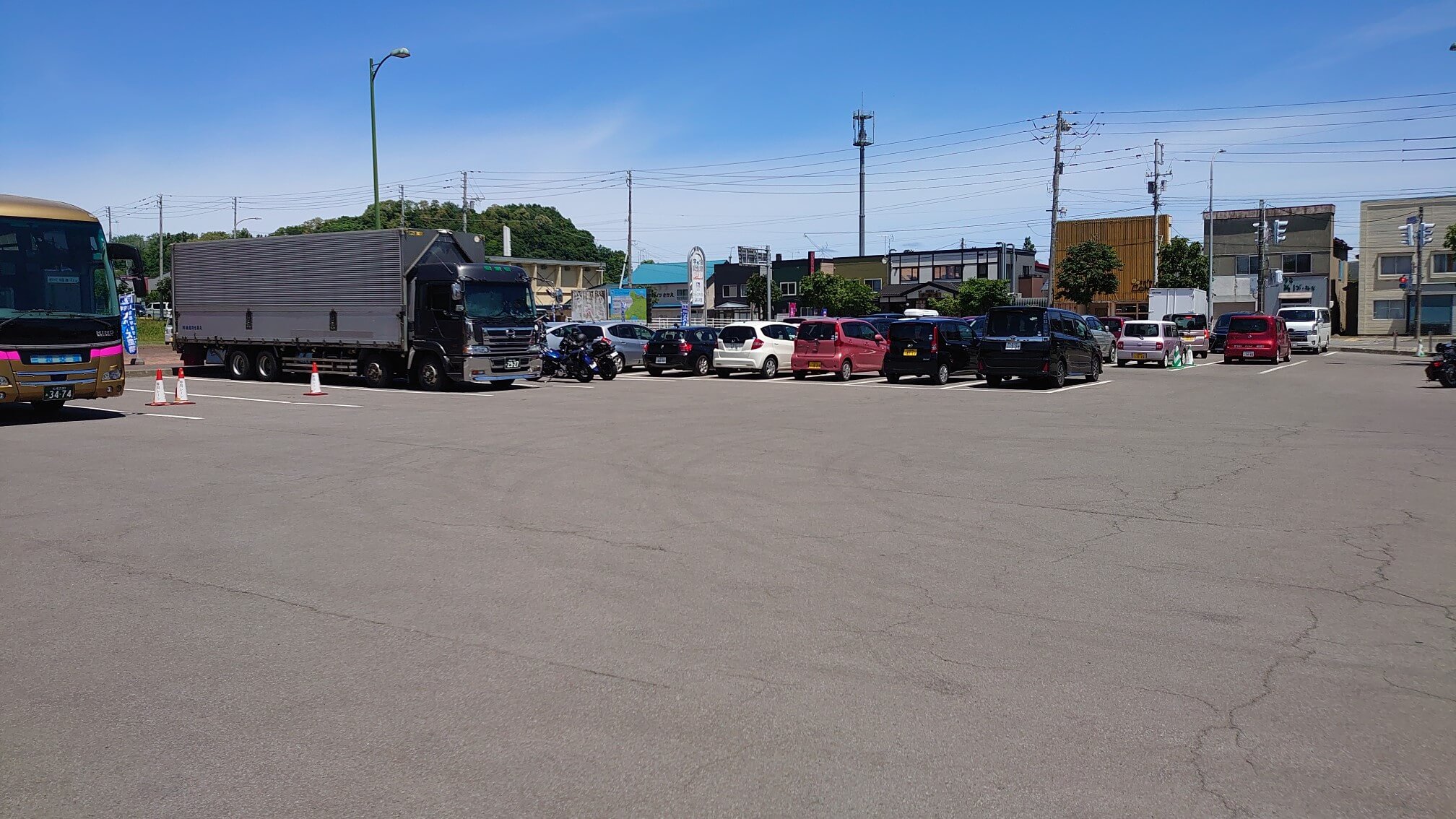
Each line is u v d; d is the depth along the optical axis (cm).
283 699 473
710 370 2994
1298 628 573
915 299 7500
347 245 2405
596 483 1052
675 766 403
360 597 640
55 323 1612
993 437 1438
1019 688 483
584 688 485
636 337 3209
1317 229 6788
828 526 845
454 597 639
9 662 526
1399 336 6431
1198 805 371
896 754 412
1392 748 417
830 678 497
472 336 2244
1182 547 767
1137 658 525
